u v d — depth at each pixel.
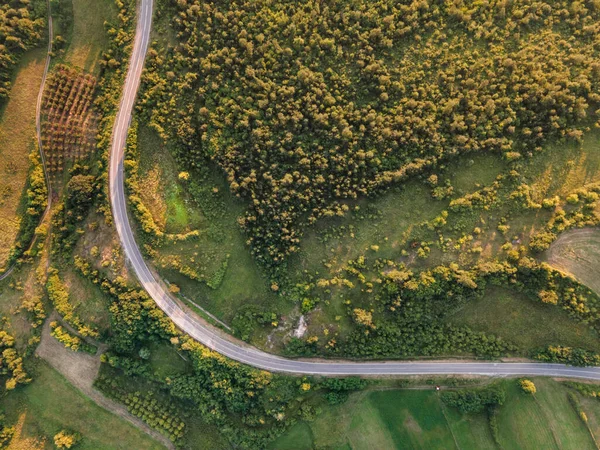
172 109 75.00
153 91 74.94
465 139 69.50
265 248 76.69
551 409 79.50
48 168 79.12
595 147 71.56
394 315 77.19
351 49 72.06
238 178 74.81
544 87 69.62
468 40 71.88
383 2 71.69
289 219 74.12
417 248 73.88
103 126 77.19
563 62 71.06
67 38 79.00
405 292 74.38
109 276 78.00
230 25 71.94
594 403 78.44
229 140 73.62
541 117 70.62
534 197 71.56
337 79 71.69
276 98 71.56
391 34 71.12
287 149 73.00
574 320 74.81
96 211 77.38
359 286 76.06
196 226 77.94
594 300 72.31
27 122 78.56
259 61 71.44
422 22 72.06
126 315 77.44
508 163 71.69
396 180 71.88
